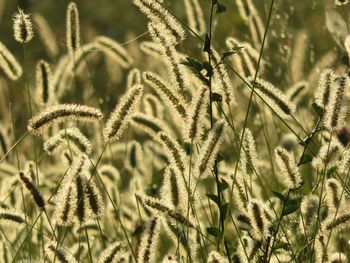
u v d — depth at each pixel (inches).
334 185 215.3
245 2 347.3
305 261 228.7
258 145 338.3
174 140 221.1
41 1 735.7
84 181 206.2
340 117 222.7
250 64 287.9
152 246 208.7
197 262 251.0
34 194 213.3
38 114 215.3
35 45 574.2
